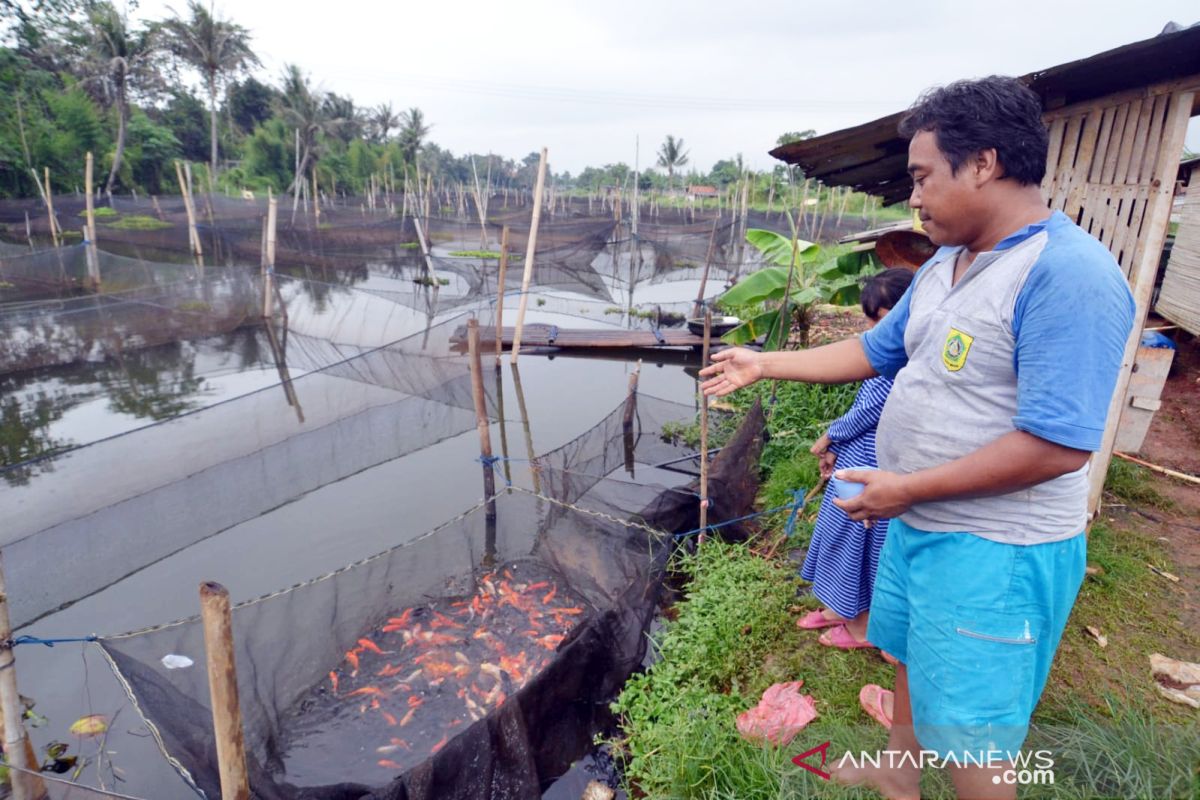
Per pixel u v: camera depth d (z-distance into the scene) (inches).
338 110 1907.0
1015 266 59.5
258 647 130.0
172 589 192.4
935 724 69.6
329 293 514.0
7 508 171.8
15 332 383.9
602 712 136.3
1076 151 148.4
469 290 628.4
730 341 334.0
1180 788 84.1
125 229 741.9
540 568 181.9
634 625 144.9
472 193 1583.4
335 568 201.8
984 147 59.2
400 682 146.9
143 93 1636.3
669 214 1230.3
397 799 101.7
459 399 321.1
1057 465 56.6
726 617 144.4
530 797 116.3
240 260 707.4
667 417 281.3
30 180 1181.7
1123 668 117.1
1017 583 63.9
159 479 200.1
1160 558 149.1
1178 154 131.7
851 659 131.2
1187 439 210.8
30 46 1330.0
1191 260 273.4
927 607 69.4
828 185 233.6
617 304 663.8
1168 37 117.0
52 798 114.6
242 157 1775.3
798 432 248.5
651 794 110.1
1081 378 54.8
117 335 418.9
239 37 1492.4
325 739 134.2
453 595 171.6
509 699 117.4
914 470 69.3
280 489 220.7
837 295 304.3
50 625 172.7
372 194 1413.6
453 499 246.8
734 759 106.9
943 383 65.4
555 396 381.1
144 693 116.7
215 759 115.0
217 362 433.7
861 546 125.3
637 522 177.8
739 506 201.9
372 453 261.3
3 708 113.1
